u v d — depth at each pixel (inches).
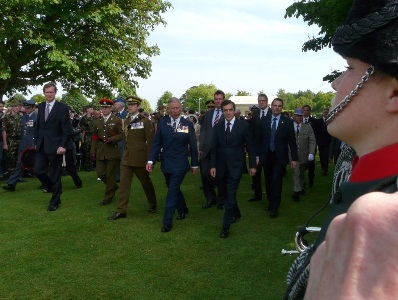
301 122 321.1
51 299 139.0
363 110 21.7
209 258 175.5
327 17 261.9
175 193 220.7
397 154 21.0
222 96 286.0
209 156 273.7
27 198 298.5
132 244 195.0
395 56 20.2
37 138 270.7
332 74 279.4
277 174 248.4
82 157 462.3
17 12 533.0
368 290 13.0
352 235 13.9
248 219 240.2
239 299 137.9
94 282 152.3
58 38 570.6
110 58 611.2
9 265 168.9
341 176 30.1
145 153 246.4
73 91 674.2
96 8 590.2
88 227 223.1
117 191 326.3
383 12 20.5
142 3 657.6
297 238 34.6
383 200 14.1
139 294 142.3
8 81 615.2
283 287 146.4
